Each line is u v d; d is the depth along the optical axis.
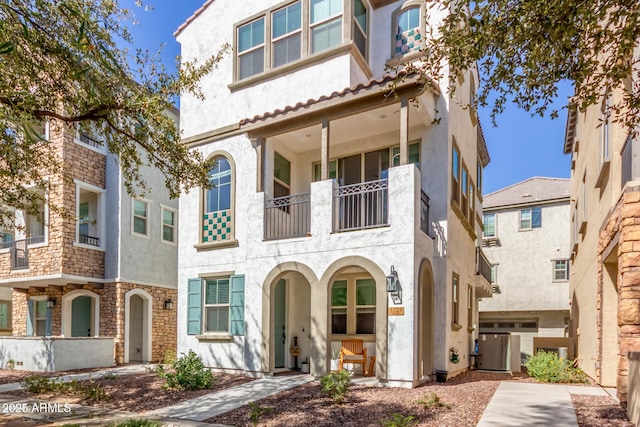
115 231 16.77
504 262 26.12
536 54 4.84
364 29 13.06
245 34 14.09
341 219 11.10
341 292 12.71
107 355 15.51
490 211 27.05
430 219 11.34
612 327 9.80
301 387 9.74
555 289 24.67
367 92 10.28
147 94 9.22
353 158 12.81
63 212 11.98
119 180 16.88
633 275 7.64
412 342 9.38
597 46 4.91
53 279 15.59
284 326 12.92
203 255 13.34
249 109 13.59
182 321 13.37
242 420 7.58
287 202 12.73
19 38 7.40
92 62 8.13
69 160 15.70
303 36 12.81
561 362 11.45
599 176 10.09
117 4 8.59
